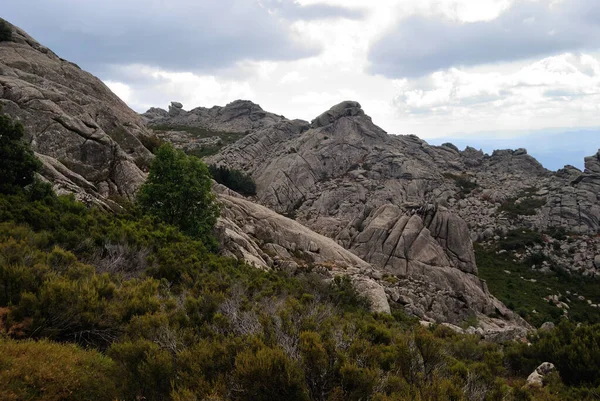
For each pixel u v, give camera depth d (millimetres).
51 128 28656
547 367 11789
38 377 6523
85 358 7578
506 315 33812
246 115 133625
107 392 6887
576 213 69250
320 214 64875
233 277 17297
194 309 10672
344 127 89500
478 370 9445
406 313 25750
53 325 8648
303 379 6609
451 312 29906
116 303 10008
